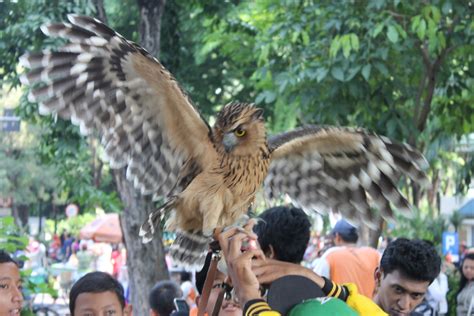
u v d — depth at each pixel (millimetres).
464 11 12508
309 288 4449
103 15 13484
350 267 9078
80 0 13203
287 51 13914
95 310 5785
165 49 16047
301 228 5793
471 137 21031
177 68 16203
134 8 17203
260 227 5852
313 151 6148
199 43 18266
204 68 18969
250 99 19203
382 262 6102
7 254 6109
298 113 16516
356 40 11844
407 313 6035
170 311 9312
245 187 6000
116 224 32906
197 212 5883
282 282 4418
